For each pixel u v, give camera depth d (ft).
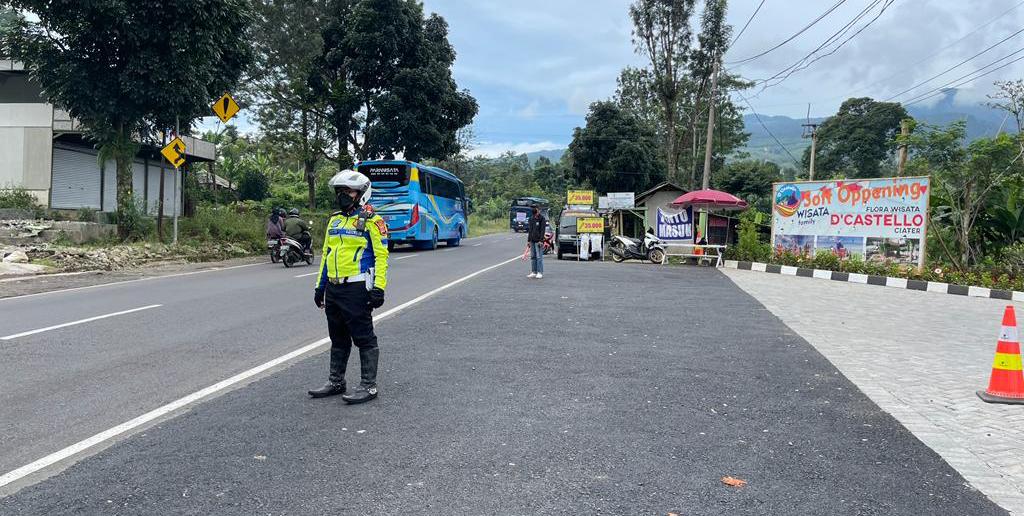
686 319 32.60
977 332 31.91
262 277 48.70
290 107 108.37
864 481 13.07
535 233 51.55
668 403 18.01
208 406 17.13
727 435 15.55
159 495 11.83
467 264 66.13
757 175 157.99
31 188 77.20
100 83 61.11
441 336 26.84
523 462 13.57
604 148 165.89
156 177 97.66
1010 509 11.94
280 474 12.79
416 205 87.25
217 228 75.66
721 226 85.97
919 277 56.24
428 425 15.79
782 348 26.04
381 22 104.47
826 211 65.10
